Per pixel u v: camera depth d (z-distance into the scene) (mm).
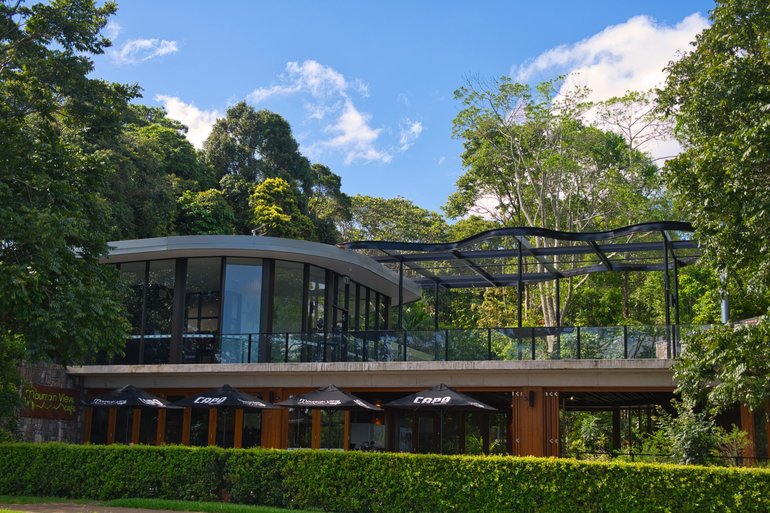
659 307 35969
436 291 28656
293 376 22578
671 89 17578
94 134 31953
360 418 24375
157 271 25453
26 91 18438
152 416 24453
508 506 14148
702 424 17297
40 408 23078
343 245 23828
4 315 15766
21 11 18328
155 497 16688
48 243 15039
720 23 14977
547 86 36906
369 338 22953
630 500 13445
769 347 13648
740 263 13797
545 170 36781
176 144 48938
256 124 53875
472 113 38031
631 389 19625
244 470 16094
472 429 25328
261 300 24641
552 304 38531
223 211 45250
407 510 14797
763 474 12828
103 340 16422
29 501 16328
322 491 15383
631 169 36281
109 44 19234
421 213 63094
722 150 13453
